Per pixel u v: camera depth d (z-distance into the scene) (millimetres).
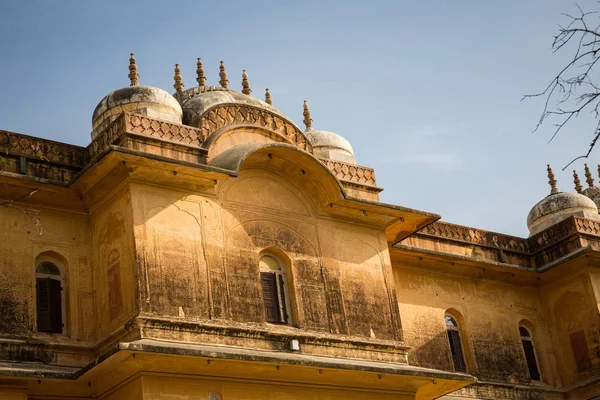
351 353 14523
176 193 13609
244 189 14523
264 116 15250
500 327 18844
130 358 11594
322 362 13016
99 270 13547
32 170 13578
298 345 13789
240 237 14109
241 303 13609
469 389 17578
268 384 13133
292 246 14703
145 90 14688
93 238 13852
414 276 18016
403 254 17641
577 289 19219
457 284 18641
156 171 13312
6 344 12469
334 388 13891
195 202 13758
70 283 13453
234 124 14734
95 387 12633
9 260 13008
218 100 15477
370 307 15234
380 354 14938
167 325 12570
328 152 17312
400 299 17500
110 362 11680
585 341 18891
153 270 12836
